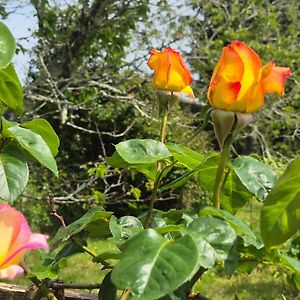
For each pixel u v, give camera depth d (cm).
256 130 751
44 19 640
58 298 113
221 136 92
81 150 970
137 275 71
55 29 650
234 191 116
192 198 861
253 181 103
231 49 89
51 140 127
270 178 104
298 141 906
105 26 664
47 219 832
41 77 630
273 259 106
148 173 121
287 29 873
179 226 87
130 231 100
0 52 103
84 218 107
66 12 670
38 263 118
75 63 671
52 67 656
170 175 657
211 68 739
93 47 679
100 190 850
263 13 793
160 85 126
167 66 124
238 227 91
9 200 105
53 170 109
